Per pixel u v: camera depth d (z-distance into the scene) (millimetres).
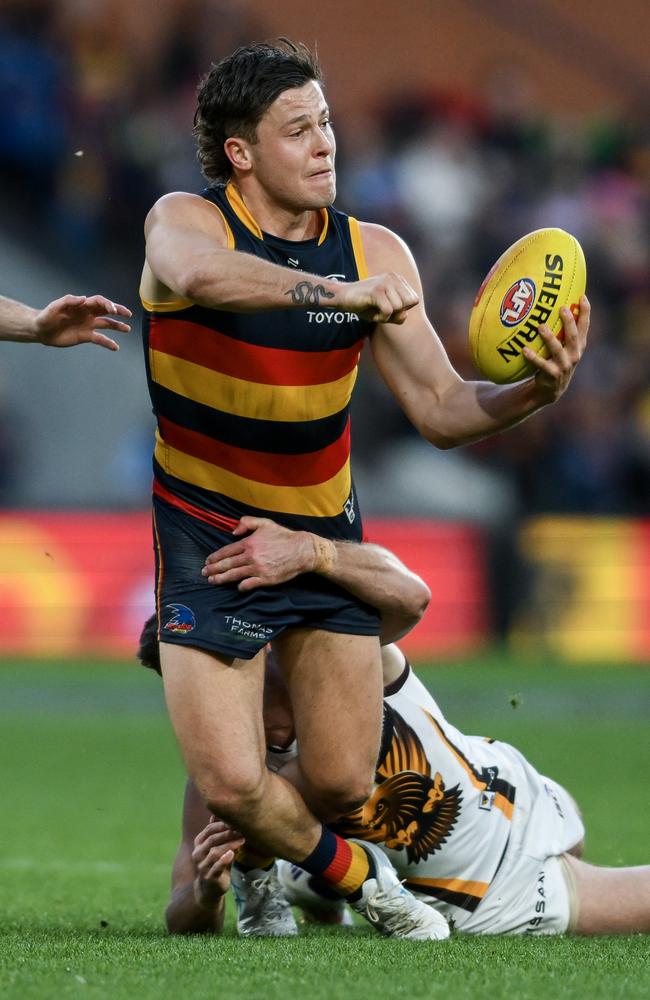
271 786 13367
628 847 20625
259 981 11094
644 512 55406
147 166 57312
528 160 62812
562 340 13922
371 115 66312
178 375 14023
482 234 59969
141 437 54844
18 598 48375
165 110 57906
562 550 50312
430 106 63000
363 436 56469
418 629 49562
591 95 70688
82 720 37875
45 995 10594
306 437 14195
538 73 70188
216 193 14211
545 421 56094
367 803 14047
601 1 70562
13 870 19406
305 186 13859
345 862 13586
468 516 51062
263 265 12555
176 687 13570
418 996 10586
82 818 24406
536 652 49969
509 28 69875
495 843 14109
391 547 49594
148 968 11641
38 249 57531
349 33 68438
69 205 57719
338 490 14719
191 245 13039
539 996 10680
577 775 28500
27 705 40219
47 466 54781
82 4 59031
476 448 56250
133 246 58094
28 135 56562
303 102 13789
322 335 13977
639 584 50469
